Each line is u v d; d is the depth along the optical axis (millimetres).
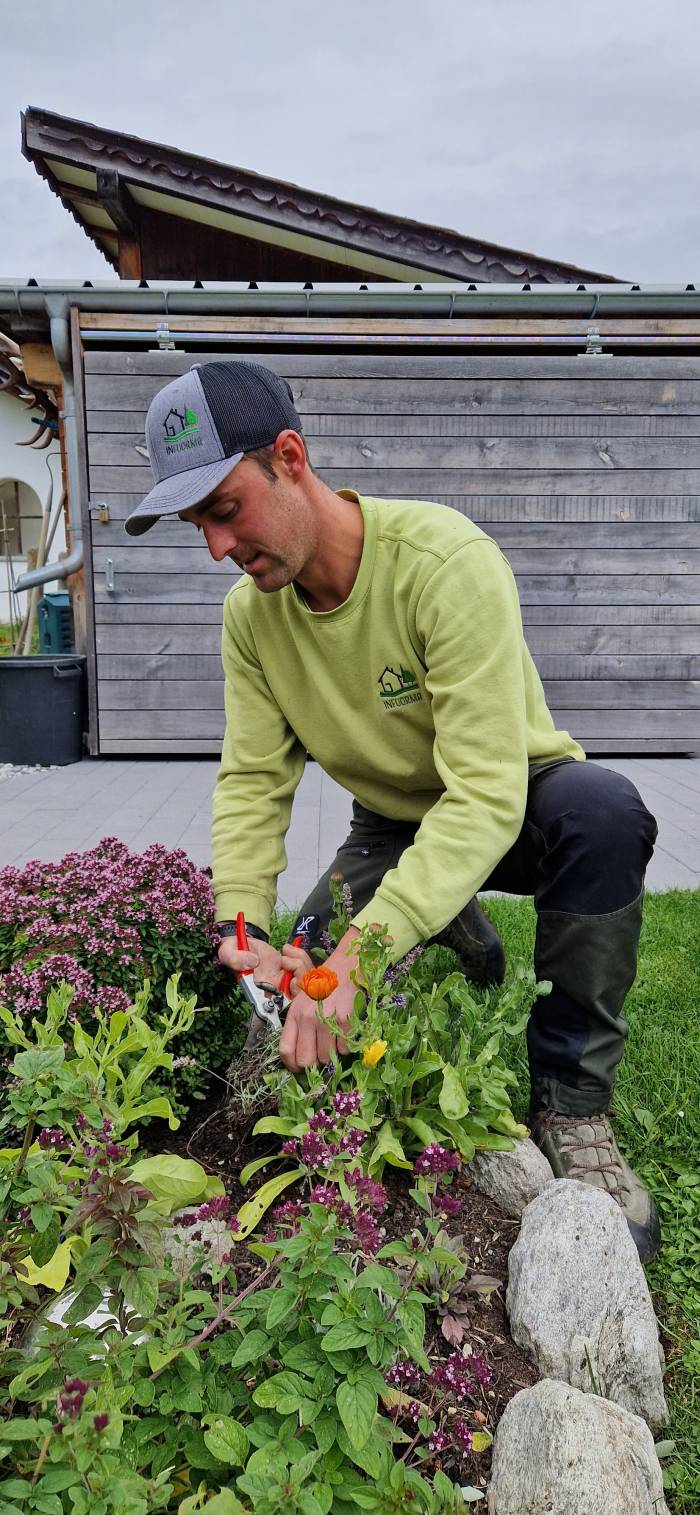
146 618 6582
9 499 20328
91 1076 1354
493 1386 1381
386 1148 1607
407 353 6703
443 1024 1824
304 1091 1735
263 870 2105
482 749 1730
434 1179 1416
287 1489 1022
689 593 6734
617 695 6832
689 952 3191
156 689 6668
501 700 1729
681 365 6441
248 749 2184
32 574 6477
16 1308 1281
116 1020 1569
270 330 6273
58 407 7078
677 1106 2229
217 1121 1967
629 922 1800
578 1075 1871
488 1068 1776
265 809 2148
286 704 2119
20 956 1967
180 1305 1220
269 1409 1222
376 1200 1312
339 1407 1100
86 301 6125
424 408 6426
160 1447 1162
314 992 1522
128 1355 1152
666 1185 1990
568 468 6543
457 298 6238
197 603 6578
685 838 4844
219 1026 2162
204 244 7719
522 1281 1484
